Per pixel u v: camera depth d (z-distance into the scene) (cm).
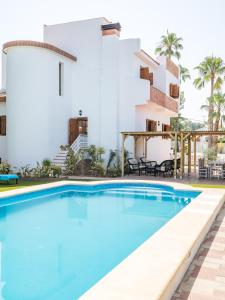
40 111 1895
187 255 489
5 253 671
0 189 1345
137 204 1190
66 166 1909
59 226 900
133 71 2112
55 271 567
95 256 651
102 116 2109
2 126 2178
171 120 4144
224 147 4481
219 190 1179
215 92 4434
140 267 426
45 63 1906
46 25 2272
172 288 401
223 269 485
